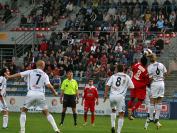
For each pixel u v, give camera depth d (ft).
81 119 131.95
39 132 92.22
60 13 206.90
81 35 185.98
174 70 165.58
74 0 210.79
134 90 99.14
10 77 78.74
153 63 97.35
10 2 220.64
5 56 194.80
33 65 170.09
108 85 84.12
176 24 181.06
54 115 147.43
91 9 196.85
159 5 197.88
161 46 171.01
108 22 190.49
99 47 173.88
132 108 100.68
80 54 173.58
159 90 97.04
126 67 156.25
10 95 167.63
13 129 97.55
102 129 101.55
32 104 78.84
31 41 196.24
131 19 192.03
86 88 113.19
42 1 215.92
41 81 78.07
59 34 187.21
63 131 96.02
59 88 162.20
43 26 202.80
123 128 105.09
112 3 205.05
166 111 146.61
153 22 184.14
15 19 212.02
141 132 95.96
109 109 154.51
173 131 99.60
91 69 166.50
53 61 172.96
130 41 174.60
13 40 201.67
